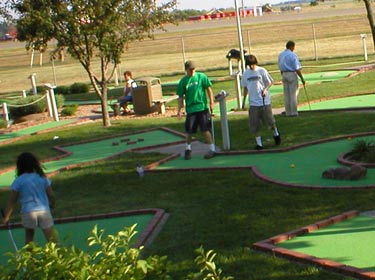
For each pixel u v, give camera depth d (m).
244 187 9.77
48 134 18.20
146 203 9.56
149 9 17.73
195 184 10.33
